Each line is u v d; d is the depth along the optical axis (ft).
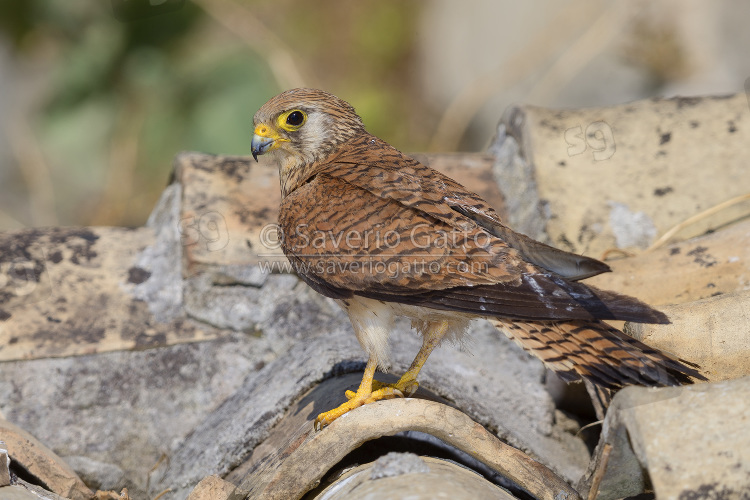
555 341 17.22
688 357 17.78
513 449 16.99
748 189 25.32
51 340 23.70
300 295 25.20
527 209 26.11
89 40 41.96
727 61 50.60
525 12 54.24
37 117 48.49
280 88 43.01
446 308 17.67
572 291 16.62
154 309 24.95
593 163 25.94
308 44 53.78
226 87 42.65
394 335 23.81
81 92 42.52
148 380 23.93
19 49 45.65
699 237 22.57
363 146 21.48
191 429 23.70
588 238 24.89
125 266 25.68
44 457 19.65
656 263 22.06
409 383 19.13
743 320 17.71
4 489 16.87
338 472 17.58
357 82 53.93
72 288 24.82
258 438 20.52
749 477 13.75
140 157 43.01
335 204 19.06
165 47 42.09
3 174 49.44
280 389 21.30
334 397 19.74
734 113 26.61
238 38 44.86
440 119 54.08
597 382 16.83
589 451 22.81
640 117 26.76
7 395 22.99
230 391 24.16
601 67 51.06
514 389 23.47
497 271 17.46
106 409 23.45
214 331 24.76
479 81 48.67
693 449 14.16
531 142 26.37
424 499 13.73
